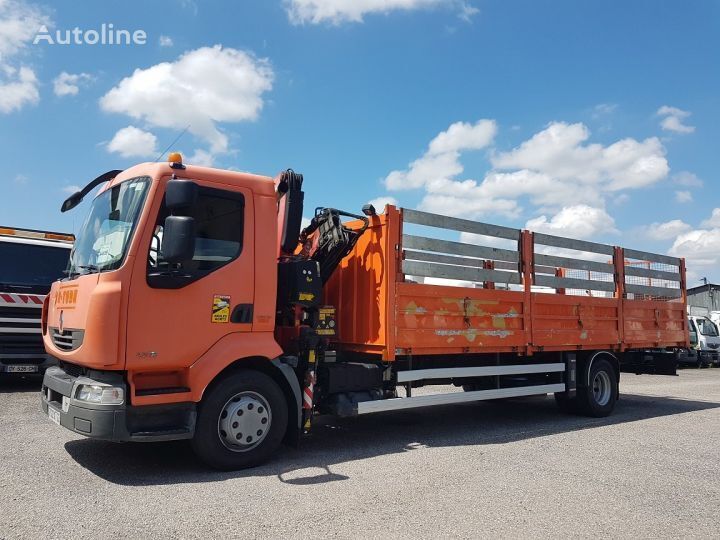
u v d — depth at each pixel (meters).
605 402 9.41
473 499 4.78
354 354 7.13
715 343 23.94
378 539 3.89
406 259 6.75
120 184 5.62
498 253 7.88
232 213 5.55
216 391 5.33
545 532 4.11
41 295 10.37
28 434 6.73
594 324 9.25
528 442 7.10
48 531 3.87
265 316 5.64
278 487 4.96
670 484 5.37
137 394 4.96
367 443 6.86
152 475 5.24
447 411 9.61
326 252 6.80
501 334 7.80
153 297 5.03
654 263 10.67
